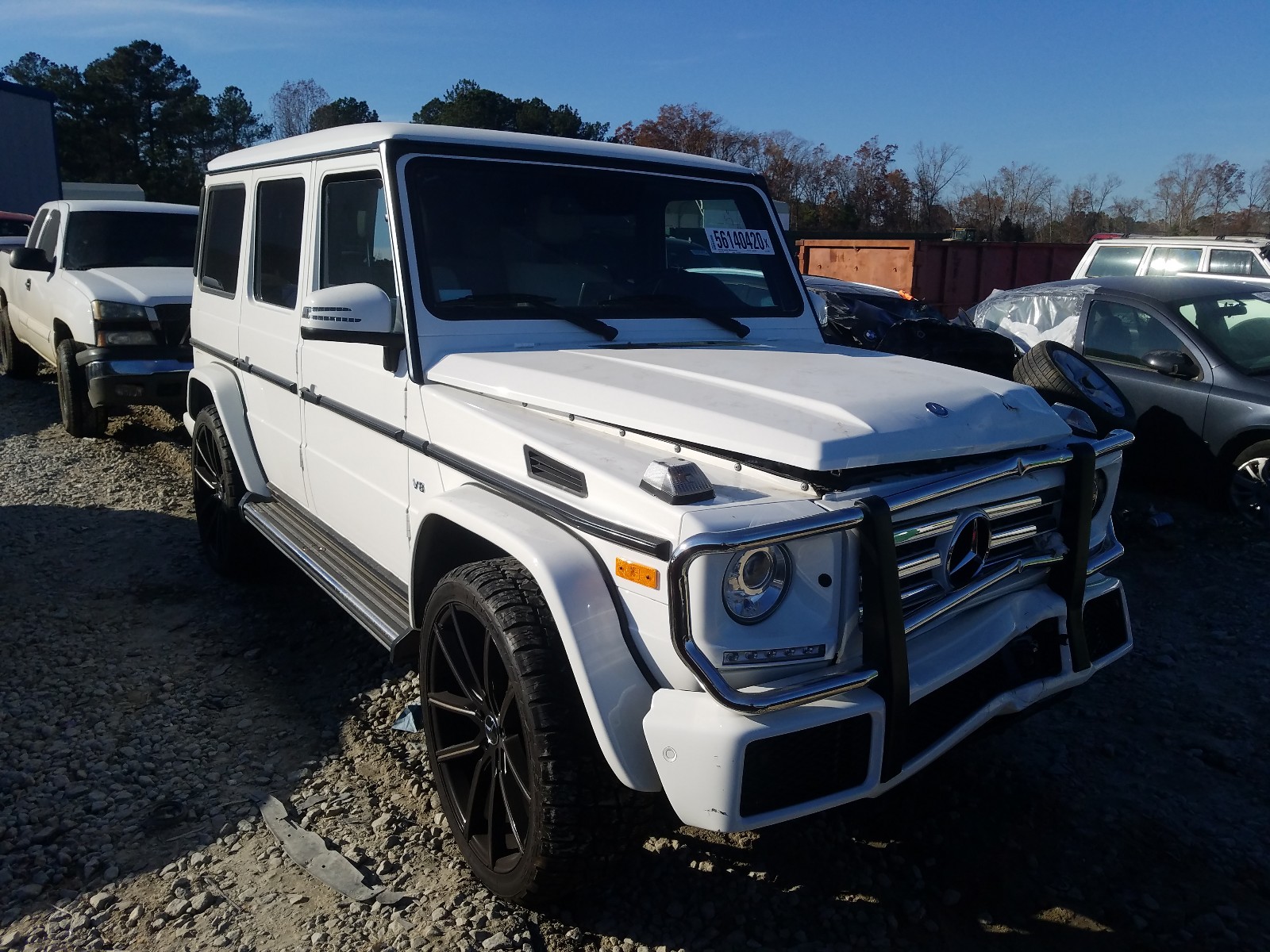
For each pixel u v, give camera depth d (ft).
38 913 9.25
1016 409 9.32
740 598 7.40
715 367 10.17
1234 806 11.11
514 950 8.70
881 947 8.87
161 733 12.54
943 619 8.63
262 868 9.88
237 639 15.34
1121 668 14.56
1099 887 9.73
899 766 7.96
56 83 172.76
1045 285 26.27
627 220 12.59
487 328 11.20
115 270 28.09
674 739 7.43
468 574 9.12
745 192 13.83
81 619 15.89
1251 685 13.98
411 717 12.60
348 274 12.33
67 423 27.68
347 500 12.72
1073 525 9.45
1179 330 22.26
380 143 11.31
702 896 9.47
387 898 9.37
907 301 35.60
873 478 8.07
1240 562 18.66
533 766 8.24
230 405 16.05
